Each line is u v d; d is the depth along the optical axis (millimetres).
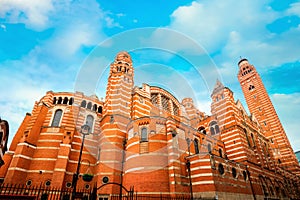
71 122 31000
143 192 20641
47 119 32031
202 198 20672
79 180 26000
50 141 28766
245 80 61062
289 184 41031
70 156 27484
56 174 24672
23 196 13297
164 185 20922
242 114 39031
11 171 23844
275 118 50469
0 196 12266
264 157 37344
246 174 28594
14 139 29938
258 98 55531
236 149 31734
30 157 26672
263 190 30125
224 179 23469
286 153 46375
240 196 24250
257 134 40812
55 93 35750
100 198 22344
